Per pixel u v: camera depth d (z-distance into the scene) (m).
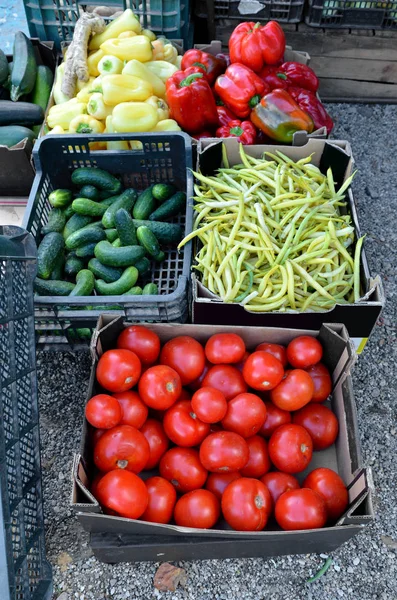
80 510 1.02
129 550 1.13
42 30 1.84
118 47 1.62
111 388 1.15
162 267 1.48
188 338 1.22
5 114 1.64
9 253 1.15
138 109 1.52
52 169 1.53
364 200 1.86
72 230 1.44
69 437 1.43
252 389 1.24
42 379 1.50
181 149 1.50
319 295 1.32
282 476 1.14
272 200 1.35
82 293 1.32
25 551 1.03
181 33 1.88
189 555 1.19
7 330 1.13
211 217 1.36
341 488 1.11
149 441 1.16
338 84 2.12
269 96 1.56
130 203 1.47
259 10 1.95
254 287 1.31
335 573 1.26
